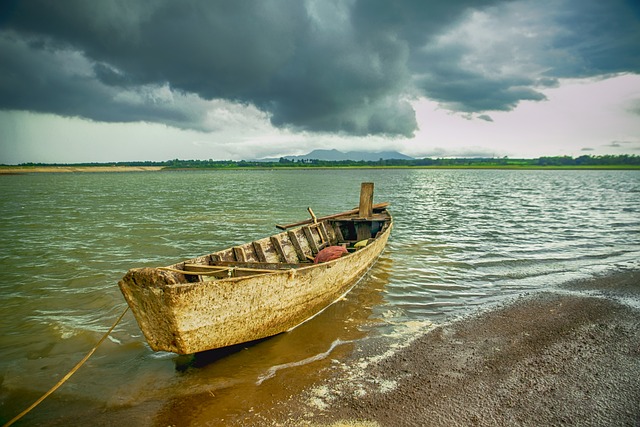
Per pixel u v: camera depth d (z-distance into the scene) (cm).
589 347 725
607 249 1558
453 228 2102
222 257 900
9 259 1450
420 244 1656
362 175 12538
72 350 745
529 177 10706
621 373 636
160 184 7394
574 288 1065
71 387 618
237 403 566
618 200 3797
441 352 708
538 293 1022
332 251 1113
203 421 528
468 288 1072
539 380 616
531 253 1488
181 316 582
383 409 546
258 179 9669
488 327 814
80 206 3309
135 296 595
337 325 830
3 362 702
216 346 653
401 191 5188
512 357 689
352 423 519
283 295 745
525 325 822
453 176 11475
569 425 511
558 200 3816
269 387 604
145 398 584
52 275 1239
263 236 1934
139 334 806
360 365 666
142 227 2197
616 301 958
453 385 603
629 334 779
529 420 522
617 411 539
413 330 804
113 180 9706
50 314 919
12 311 936
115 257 1492
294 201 3759
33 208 3152
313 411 545
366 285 1095
